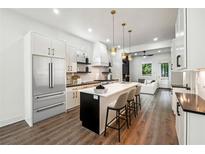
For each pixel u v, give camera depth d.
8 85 2.91
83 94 2.75
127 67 10.74
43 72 3.10
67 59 4.24
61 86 3.62
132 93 2.95
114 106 2.35
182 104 1.61
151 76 10.03
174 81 3.89
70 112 3.78
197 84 2.25
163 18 3.30
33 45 2.88
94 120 2.50
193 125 1.39
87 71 5.48
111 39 5.36
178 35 2.39
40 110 3.04
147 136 2.32
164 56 9.32
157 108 4.16
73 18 3.33
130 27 3.96
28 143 2.11
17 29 3.08
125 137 2.29
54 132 2.50
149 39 5.35
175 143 2.07
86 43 5.56
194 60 1.64
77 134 2.41
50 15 3.17
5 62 2.86
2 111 2.80
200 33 1.61
